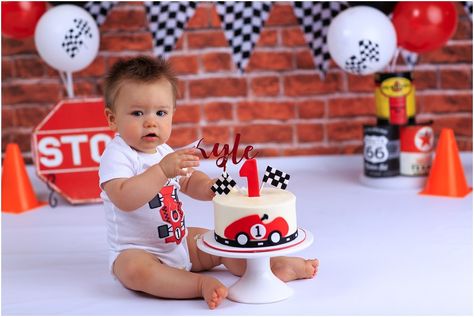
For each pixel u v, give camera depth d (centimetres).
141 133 161
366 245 197
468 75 307
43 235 220
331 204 249
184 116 309
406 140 272
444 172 257
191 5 300
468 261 181
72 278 178
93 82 303
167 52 304
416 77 308
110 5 297
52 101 304
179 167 152
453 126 311
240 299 153
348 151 314
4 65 301
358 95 309
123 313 150
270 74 308
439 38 263
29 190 260
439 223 219
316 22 303
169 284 155
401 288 161
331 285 164
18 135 305
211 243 151
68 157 260
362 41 255
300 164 314
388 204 247
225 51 305
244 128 312
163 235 165
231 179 159
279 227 146
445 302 151
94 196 262
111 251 167
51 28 259
